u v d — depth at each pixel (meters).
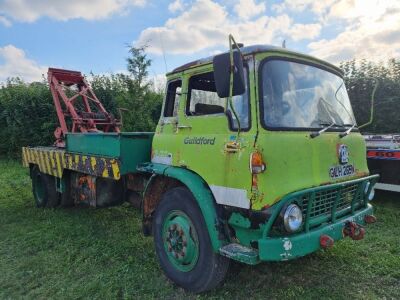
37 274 4.02
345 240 4.80
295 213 2.86
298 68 3.43
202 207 3.24
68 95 8.23
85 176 5.71
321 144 3.26
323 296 3.44
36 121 13.35
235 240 3.19
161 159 4.03
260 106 3.00
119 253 4.57
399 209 6.33
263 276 3.81
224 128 3.28
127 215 6.27
